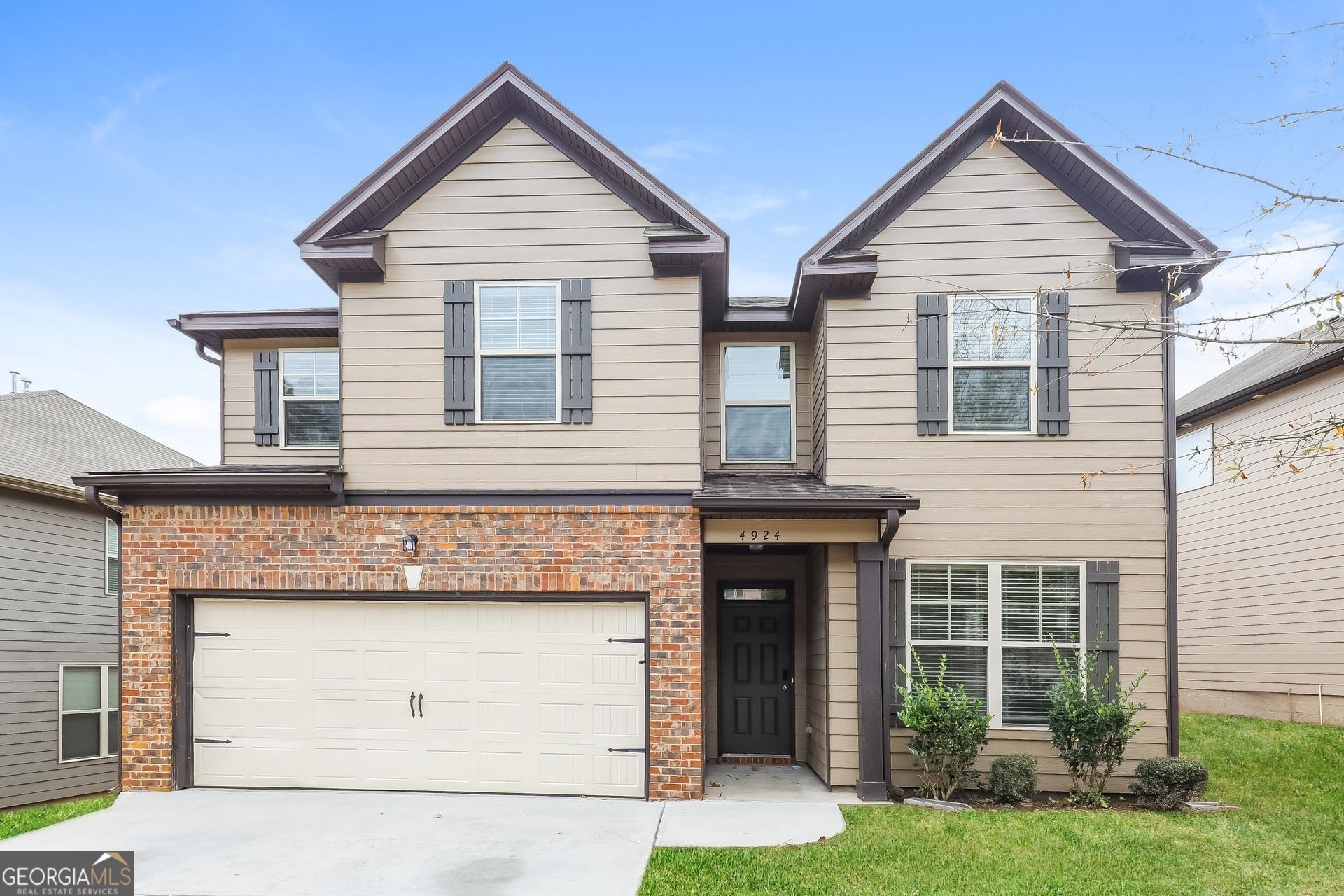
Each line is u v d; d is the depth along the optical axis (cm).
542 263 897
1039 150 916
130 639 882
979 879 602
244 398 1068
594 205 899
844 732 873
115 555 1460
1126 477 889
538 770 860
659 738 838
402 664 879
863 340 921
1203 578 1605
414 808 799
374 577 875
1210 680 1570
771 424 1082
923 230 924
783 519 872
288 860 649
